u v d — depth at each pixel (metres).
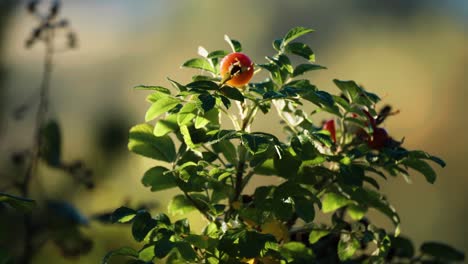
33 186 1.60
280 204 1.14
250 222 1.16
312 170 1.17
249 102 1.18
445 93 6.34
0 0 2.09
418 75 7.00
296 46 1.17
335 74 7.85
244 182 1.17
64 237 1.47
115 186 1.75
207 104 1.10
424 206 3.98
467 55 7.13
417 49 7.59
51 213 1.46
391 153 1.16
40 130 1.48
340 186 1.18
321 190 1.19
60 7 1.51
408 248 1.26
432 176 1.17
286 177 1.15
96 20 8.69
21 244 1.49
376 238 1.17
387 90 7.04
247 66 1.14
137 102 4.25
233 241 1.11
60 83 4.22
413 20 8.34
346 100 1.20
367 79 7.42
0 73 2.05
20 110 1.54
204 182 1.15
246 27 9.58
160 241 1.10
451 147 5.58
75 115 2.96
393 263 1.28
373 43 8.15
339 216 1.24
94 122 1.96
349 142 1.21
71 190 1.63
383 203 1.19
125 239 1.59
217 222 1.16
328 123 1.21
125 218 1.11
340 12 8.77
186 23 9.34
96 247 1.57
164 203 1.75
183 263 1.13
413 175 4.18
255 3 9.53
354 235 1.17
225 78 1.13
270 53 9.52
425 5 8.41
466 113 6.05
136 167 1.79
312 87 1.16
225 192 1.17
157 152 1.19
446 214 3.95
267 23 9.50
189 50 8.79
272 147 1.14
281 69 1.16
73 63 5.76
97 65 6.05
